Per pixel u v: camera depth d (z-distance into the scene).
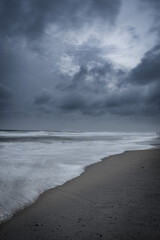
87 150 13.69
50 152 12.40
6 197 4.21
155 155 10.33
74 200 3.97
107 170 6.86
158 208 3.38
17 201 3.99
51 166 7.69
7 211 3.51
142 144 19.38
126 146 16.95
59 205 3.72
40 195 4.35
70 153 11.85
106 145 18.06
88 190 4.59
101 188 4.70
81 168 7.31
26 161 8.88
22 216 3.29
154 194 4.11
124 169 6.93
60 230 2.79
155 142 22.55
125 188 4.61
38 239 2.58
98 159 9.41
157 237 2.50
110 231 2.69
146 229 2.70
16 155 10.95
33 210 3.53
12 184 5.20
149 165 7.55
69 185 5.09
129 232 2.64
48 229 2.83
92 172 6.60
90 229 2.77
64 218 3.16
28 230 2.82
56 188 4.84
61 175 6.22
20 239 2.59
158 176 5.72
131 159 9.18
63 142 22.69
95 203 3.74
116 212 3.29
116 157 9.98
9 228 2.90
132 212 3.25
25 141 24.50
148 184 4.88
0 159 9.46
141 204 3.58
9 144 19.34
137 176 5.77
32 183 5.30
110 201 3.80
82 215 3.24
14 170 6.96
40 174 6.36
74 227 2.85
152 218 3.01
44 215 3.30
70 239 2.55
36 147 16.06
